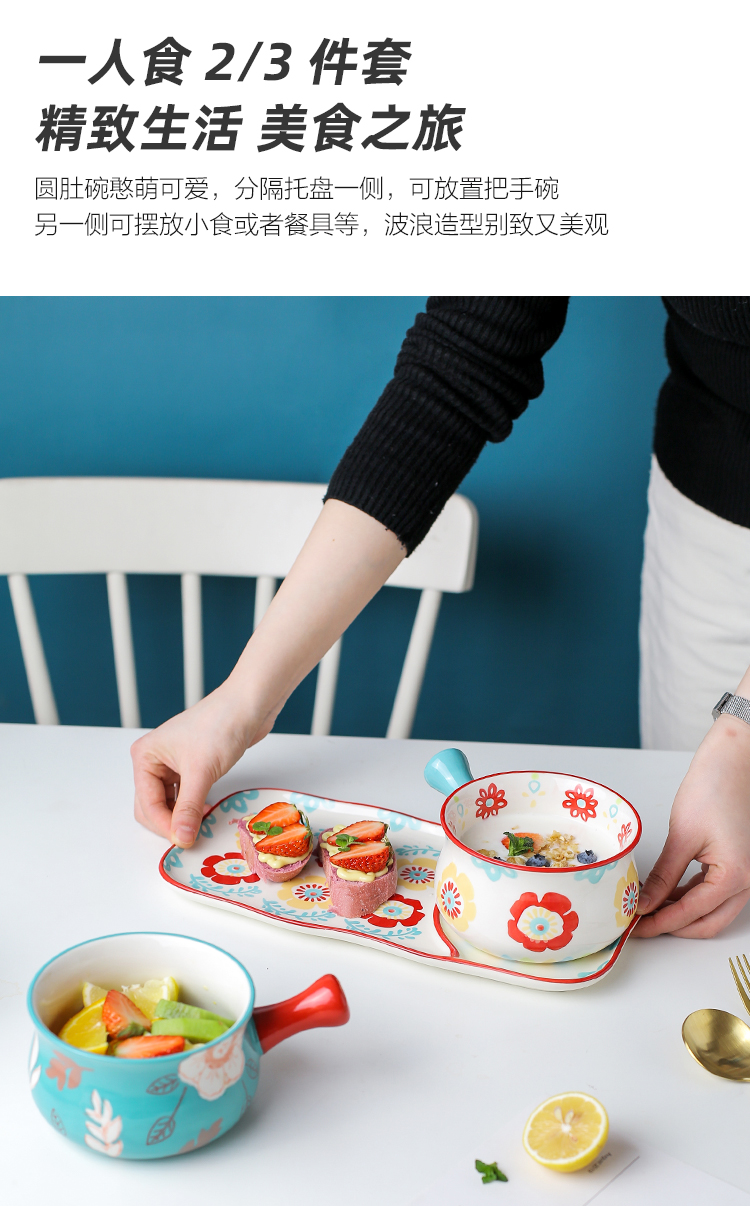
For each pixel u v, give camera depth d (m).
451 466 0.82
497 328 0.81
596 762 0.91
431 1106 0.49
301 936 0.63
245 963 0.60
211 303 1.42
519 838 0.63
